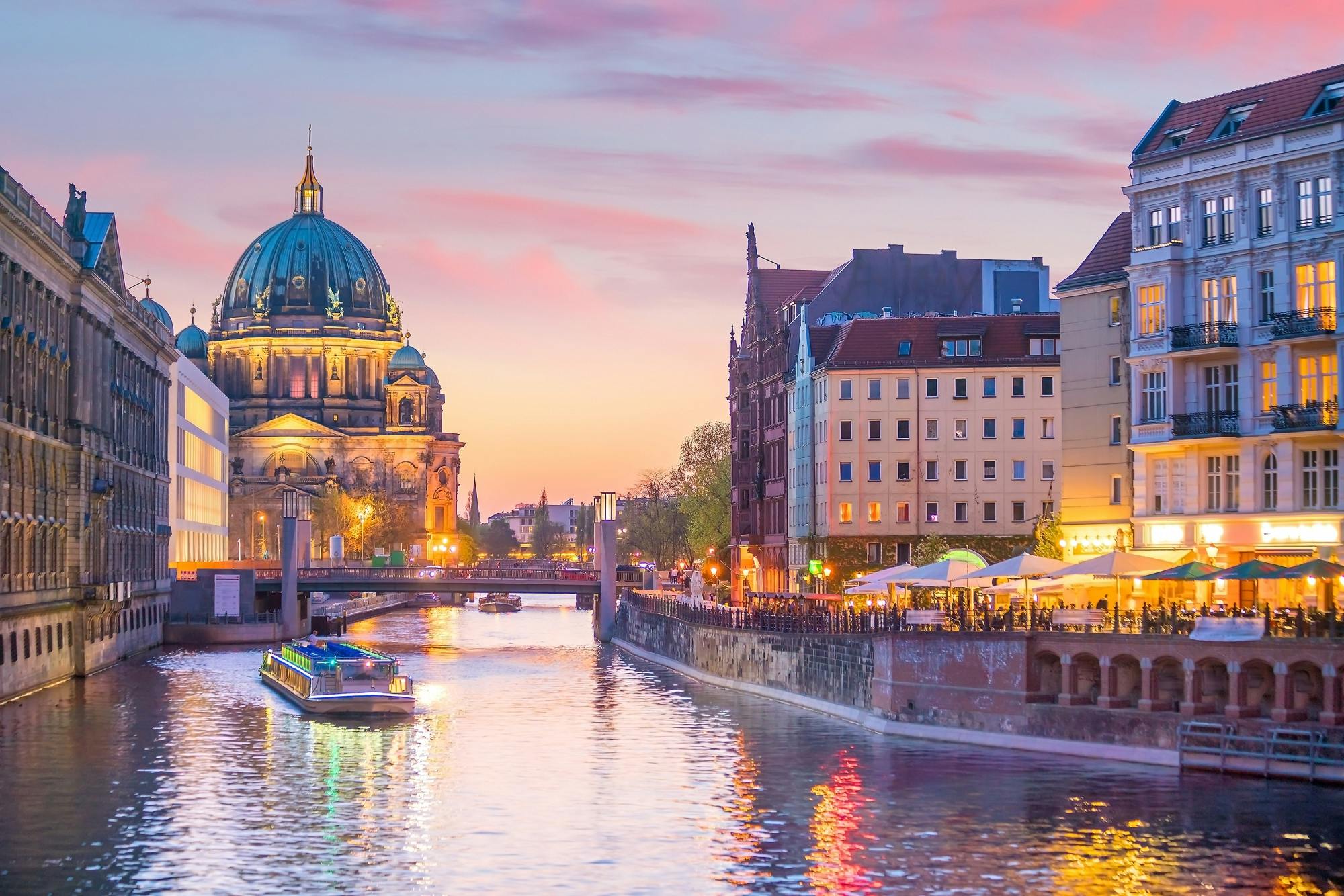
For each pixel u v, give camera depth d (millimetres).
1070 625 80500
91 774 78562
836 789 71875
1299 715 70562
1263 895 53906
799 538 165125
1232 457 90750
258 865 59469
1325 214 86125
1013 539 151125
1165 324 93250
